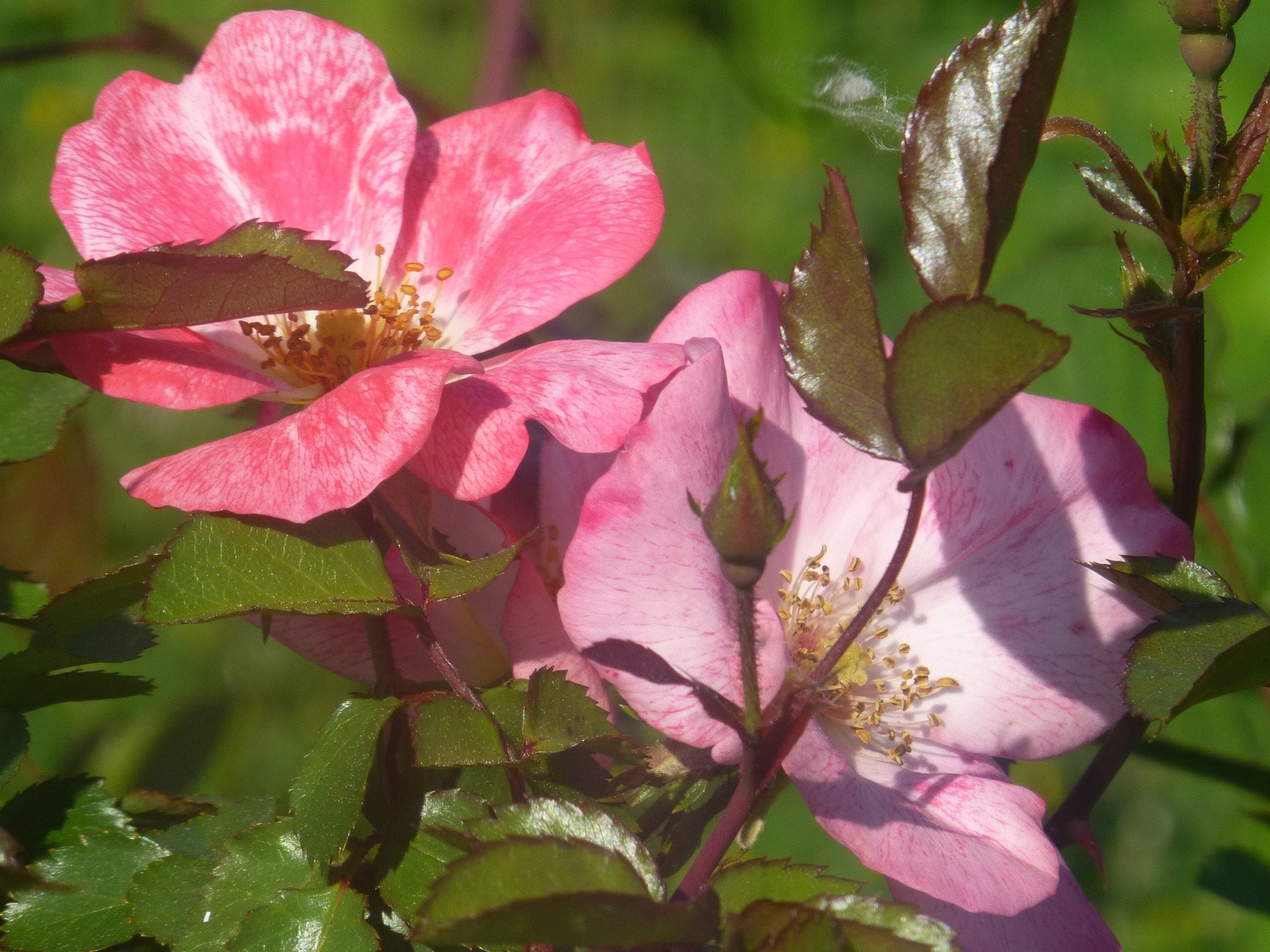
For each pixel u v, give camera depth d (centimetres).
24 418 30
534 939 24
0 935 27
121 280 27
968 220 25
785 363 26
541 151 32
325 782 26
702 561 27
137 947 28
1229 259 27
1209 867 38
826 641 31
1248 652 26
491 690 28
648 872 25
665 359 28
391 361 28
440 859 27
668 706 27
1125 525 31
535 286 30
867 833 27
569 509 29
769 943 24
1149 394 37
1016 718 31
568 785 27
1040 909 29
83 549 35
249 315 28
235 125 32
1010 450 31
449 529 30
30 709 29
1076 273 38
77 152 31
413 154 32
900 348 24
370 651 30
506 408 28
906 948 24
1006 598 31
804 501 31
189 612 26
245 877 27
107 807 28
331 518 27
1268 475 38
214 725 38
